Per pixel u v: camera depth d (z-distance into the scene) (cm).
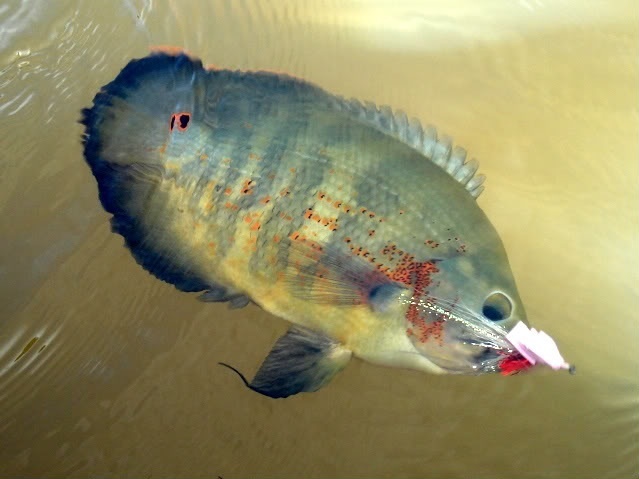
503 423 44
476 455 44
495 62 54
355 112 43
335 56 53
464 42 54
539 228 48
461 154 43
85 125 46
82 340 46
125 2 53
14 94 51
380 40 54
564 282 47
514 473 43
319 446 44
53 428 44
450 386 45
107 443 44
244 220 42
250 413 45
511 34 54
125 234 45
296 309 43
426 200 42
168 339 46
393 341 43
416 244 42
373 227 41
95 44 52
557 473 43
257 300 44
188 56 46
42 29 52
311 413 45
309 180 42
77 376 46
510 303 42
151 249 45
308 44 53
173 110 44
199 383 45
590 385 45
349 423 44
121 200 45
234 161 42
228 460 44
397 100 51
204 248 44
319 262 42
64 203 48
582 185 50
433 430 44
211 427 44
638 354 45
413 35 54
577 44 54
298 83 45
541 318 46
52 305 47
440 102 52
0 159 49
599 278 47
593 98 52
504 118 51
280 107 43
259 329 46
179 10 53
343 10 55
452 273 42
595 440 44
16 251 48
